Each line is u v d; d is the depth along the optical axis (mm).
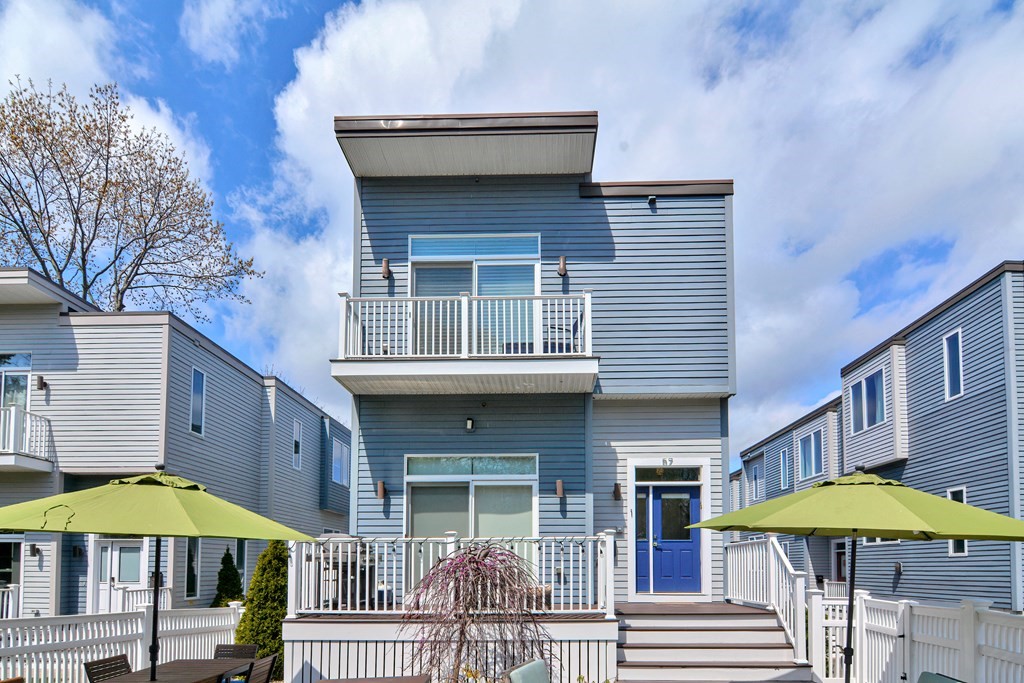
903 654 9102
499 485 13617
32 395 17672
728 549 13711
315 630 10375
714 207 14164
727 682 10352
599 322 13938
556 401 13789
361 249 14156
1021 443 16297
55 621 9344
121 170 26953
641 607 12391
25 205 26062
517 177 14305
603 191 14211
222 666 8750
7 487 17375
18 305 18016
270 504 23375
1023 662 6797
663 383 13773
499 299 13031
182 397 18438
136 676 8016
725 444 14016
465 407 13805
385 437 13742
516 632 8992
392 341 13789
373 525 13477
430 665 8922
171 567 17547
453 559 9117
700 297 13953
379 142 13164
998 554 16922
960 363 18484
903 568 21547
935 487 19578
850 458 24609
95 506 7148
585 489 13531
